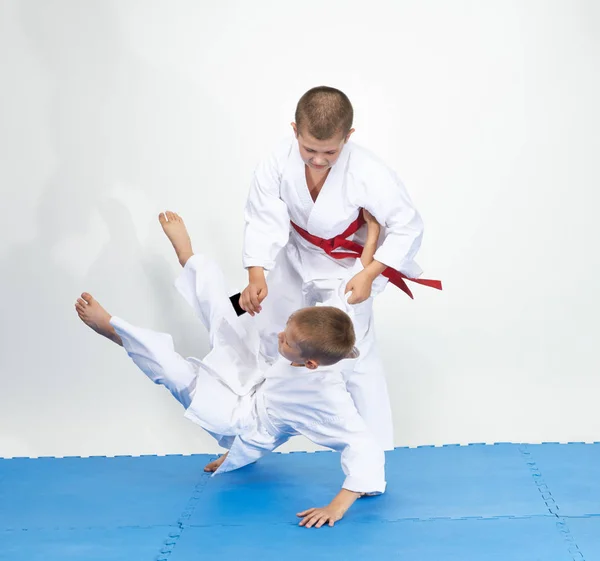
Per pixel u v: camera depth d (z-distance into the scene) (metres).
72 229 4.23
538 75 4.29
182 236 3.38
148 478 3.27
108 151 4.24
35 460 3.52
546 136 4.29
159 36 4.27
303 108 2.72
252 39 4.29
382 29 4.30
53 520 2.84
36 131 4.23
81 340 4.20
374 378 3.24
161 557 2.53
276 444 3.02
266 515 2.85
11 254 4.23
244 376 3.01
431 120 4.30
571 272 4.26
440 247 4.28
